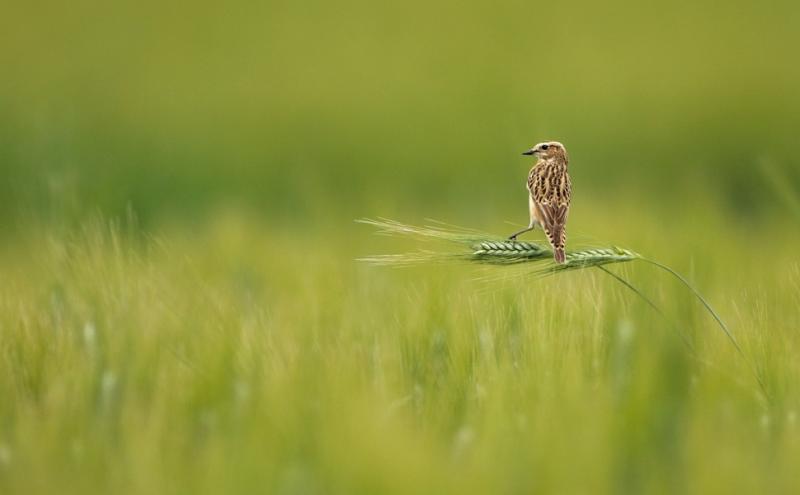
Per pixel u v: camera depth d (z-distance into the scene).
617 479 7.43
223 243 16.56
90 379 8.71
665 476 7.48
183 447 7.76
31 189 23.59
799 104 37.62
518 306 10.39
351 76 43.66
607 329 9.98
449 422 8.38
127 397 8.53
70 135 31.53
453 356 9.64
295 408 7.96
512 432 7.79
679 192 28.22
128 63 45.25
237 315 10.16
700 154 33.34
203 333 9.66
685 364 9.12
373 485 7.03
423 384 9.35
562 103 37.81
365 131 35.56
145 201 28.39
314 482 7.05
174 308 10.32
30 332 9.55
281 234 19.78
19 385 8.96
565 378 8.74
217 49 47.81
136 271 11.16
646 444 7.77
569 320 10.03
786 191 12.39
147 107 38.81
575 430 7.75
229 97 40.72
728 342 9.81
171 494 7.04
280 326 10.32
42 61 44.97
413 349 9.84
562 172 10.76
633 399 8.26
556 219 10.30
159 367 9.08
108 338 9.48
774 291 11.70
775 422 8.38
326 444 7.41
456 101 38.72
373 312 11.02
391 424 7.54
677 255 14.73
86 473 7.41
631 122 35.66
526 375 8.91
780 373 9.27
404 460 7.09
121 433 7.95
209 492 7.04
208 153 32.56
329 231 19.62
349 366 8.89
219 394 8.72
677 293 10.84
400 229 8.94
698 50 44.97
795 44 45.62
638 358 9.08
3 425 8.15
